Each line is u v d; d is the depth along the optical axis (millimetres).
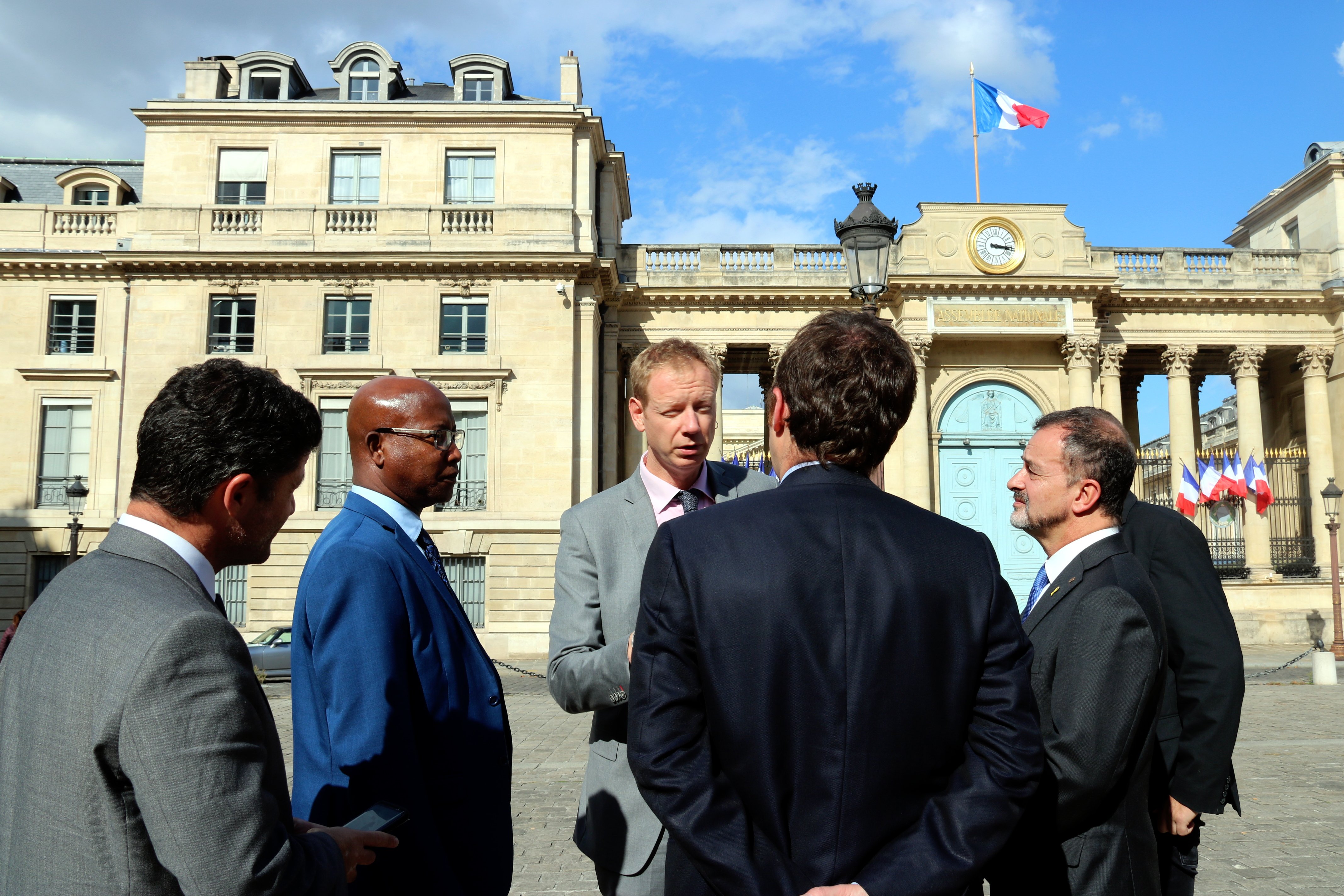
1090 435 3545
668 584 2422
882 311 33469
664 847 3508
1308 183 37031
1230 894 6117
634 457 33594
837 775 2213
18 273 30234
